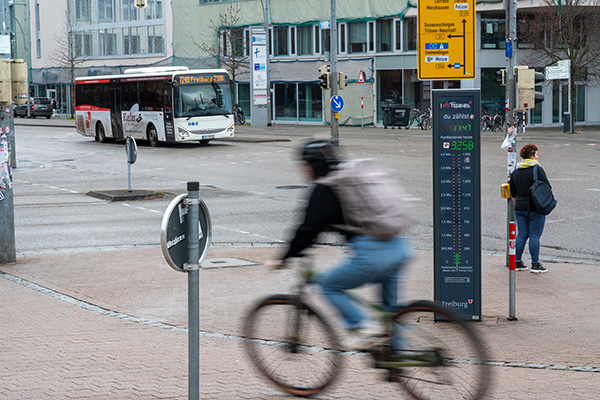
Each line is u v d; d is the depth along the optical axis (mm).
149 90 34406
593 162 24344
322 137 5363
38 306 8625
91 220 15414
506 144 10414
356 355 6477
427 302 5109
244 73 53781
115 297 9031
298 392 5527
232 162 26797
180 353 6754
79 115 40938
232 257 11461
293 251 5312
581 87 46250
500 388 5645
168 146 34594
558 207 15805
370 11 46438
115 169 25594
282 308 5586
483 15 42438
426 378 5066
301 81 50938
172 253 4676
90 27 67562
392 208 5168
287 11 51125
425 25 7590
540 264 10289
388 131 42469
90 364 6422
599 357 6465
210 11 56344
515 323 7676
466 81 42875
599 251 11828
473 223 7562
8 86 10828
